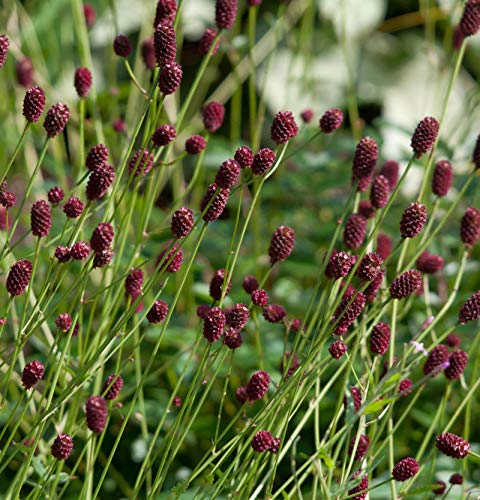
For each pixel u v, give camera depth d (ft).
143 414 5.67
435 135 5.16
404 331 6.16
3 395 5.09
